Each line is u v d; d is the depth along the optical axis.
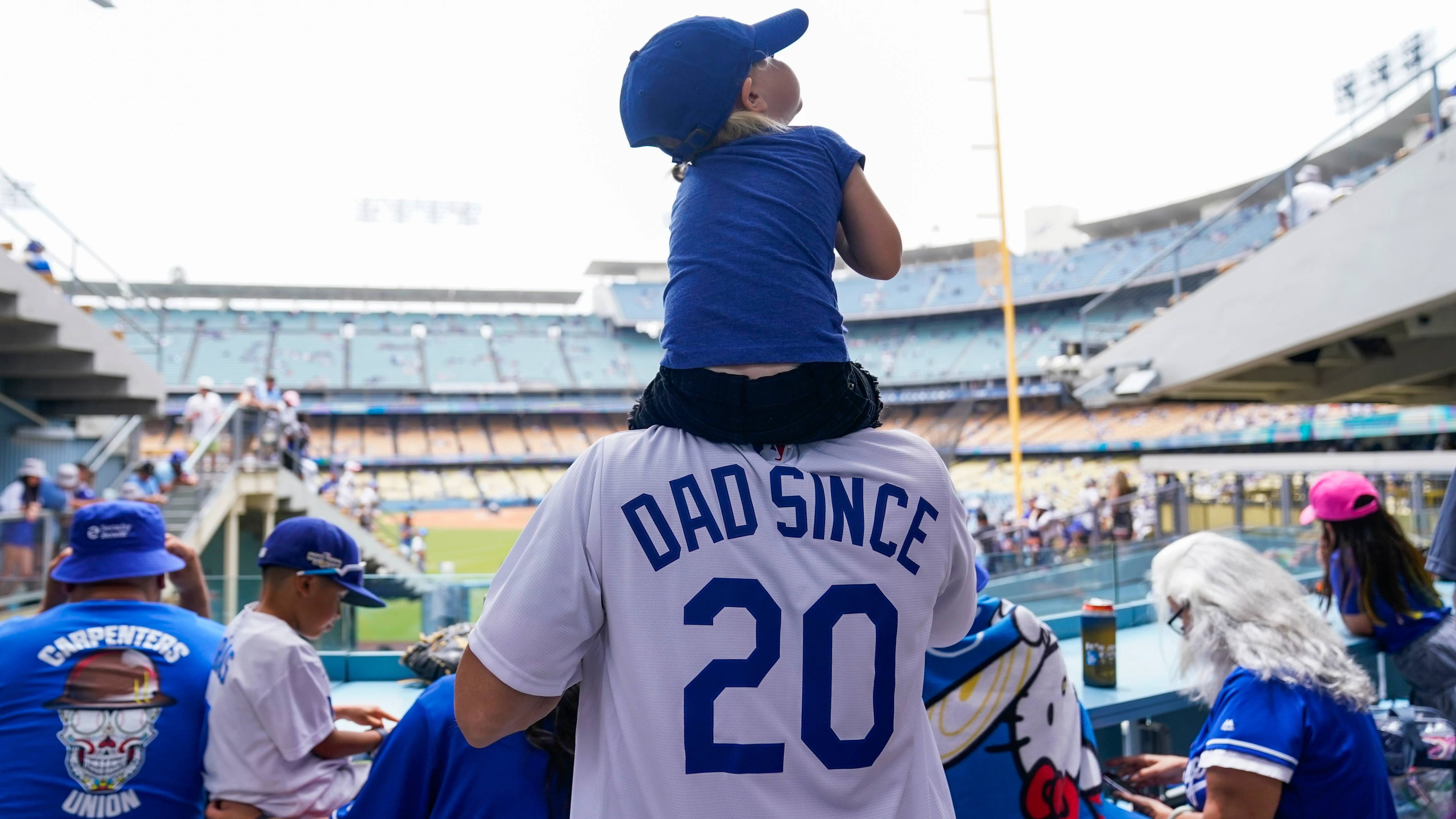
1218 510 8.55
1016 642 1.47
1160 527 9.19
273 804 1.89
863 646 0.74
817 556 0.75
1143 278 33.16
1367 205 5.95
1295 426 13.19
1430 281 5.42
